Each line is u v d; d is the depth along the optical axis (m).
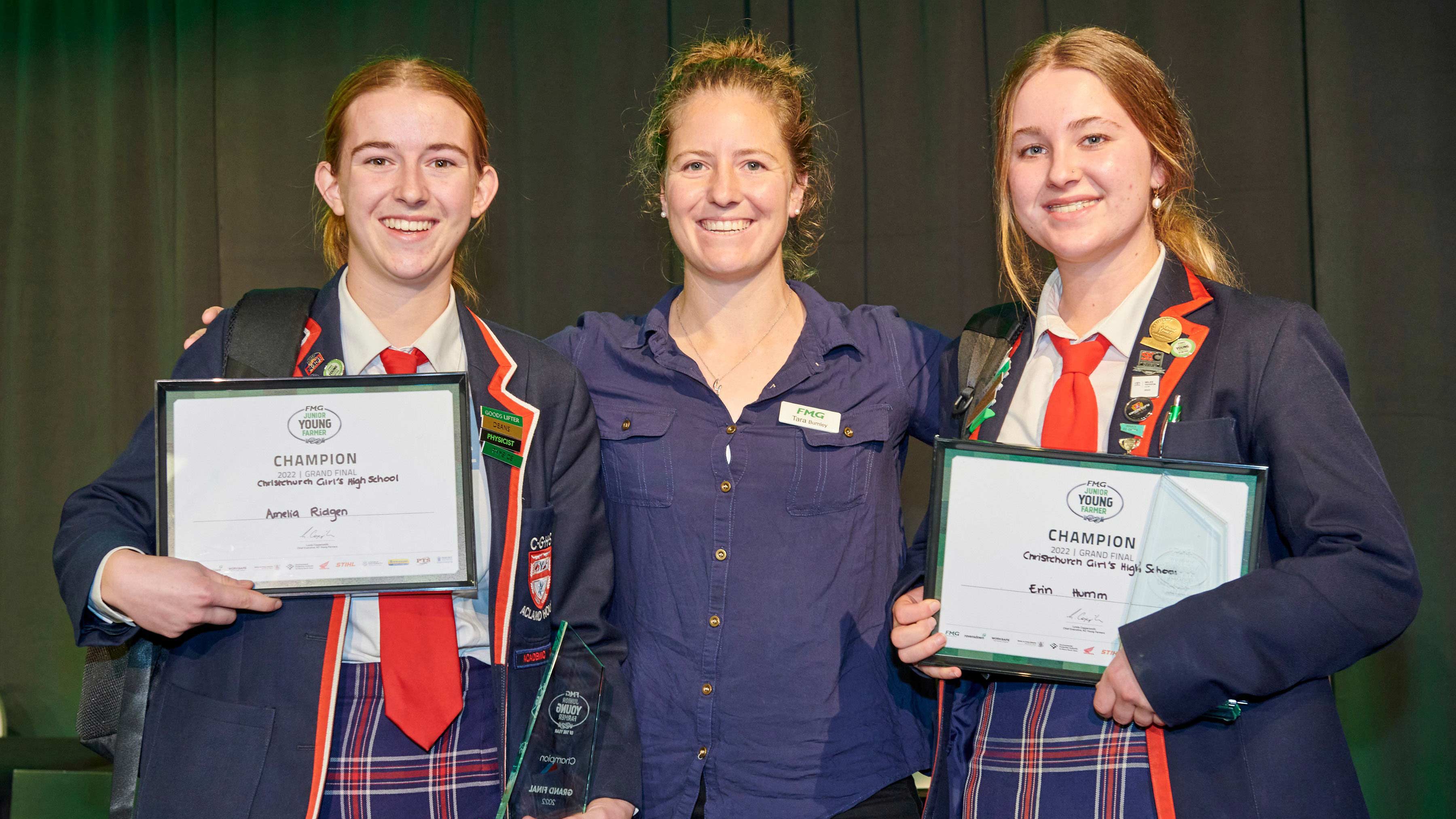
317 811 1.47
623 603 1.90
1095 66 1.58
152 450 1.60
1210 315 1.56
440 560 1.53
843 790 1.77
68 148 4.44
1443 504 3.15
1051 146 1.58
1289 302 1.54
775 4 3.72
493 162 3.99
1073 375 1.59
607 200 3.88
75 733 4.30
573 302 3.90
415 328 1.72
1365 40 3.22
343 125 1.67
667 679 1.83
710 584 1.83
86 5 4.44
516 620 1.65
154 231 4.40
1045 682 1.55
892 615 1.67
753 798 1.77
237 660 1.52
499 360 1.75
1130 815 1.42
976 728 1.65
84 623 1.47
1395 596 1.34
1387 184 3.21
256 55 4.24
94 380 4.41
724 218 1.87
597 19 3.89
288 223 4.21
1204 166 3.40
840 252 3.69
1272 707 1.42
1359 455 1.40
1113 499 1.47
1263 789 1.39
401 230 1.64
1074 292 1.66
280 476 1.52
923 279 3.60
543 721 1.54
